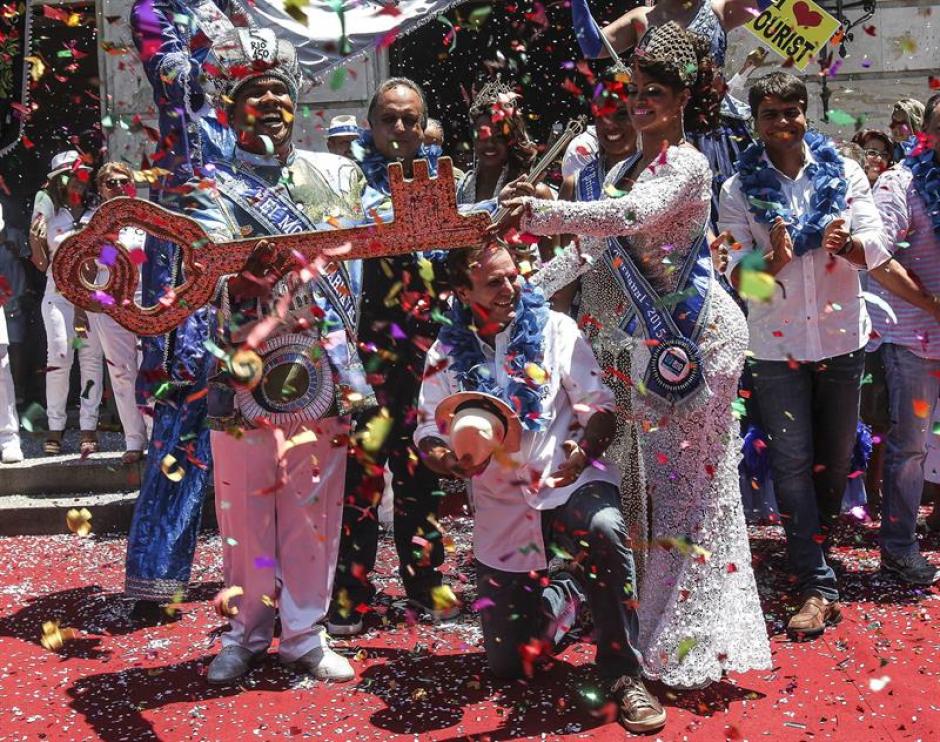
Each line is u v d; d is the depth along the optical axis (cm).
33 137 998
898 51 843
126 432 697
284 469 408
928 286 504
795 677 395
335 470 419
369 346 484
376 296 492
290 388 395
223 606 414
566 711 374
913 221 504
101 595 534
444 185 352
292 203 415
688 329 389
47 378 751
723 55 565
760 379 464
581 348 389
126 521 659
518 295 380
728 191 468
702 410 390
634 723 355
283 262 358
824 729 352
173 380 457
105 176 618
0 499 682
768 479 552
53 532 657
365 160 500
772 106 461
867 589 498
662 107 383
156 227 353
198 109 475
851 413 473
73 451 769
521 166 497
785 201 463
